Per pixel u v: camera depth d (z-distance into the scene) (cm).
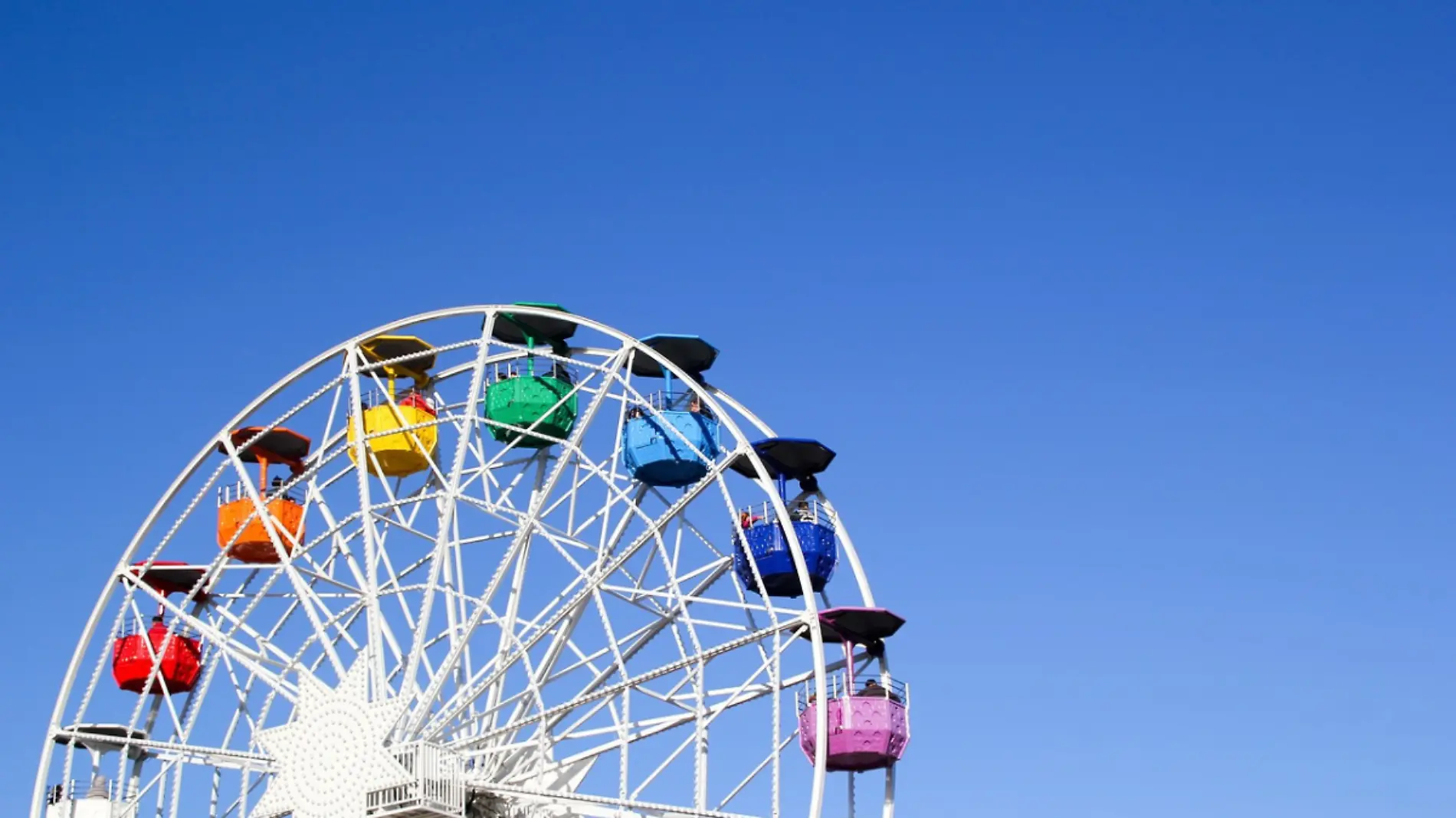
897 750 4481
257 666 4534
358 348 4781
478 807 4288
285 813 4341
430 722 4409
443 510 4459
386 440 4922
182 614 4666
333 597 4706
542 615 4606
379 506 4544
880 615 4484
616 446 4809
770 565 4678
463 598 4484
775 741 4103
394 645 4538
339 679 4384
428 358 5022
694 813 4075
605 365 4688
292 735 4403
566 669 4581
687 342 4831
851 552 4781
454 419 4591
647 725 4466
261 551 5084
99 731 4703
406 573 4925
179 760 4594
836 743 4441
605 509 4647
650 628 4719
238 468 4731
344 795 4253
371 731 4272
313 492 4762
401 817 4206
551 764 4481
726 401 4950
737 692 4422
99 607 4756
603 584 4525
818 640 4212
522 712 4572
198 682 5038
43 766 4616
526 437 4931
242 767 4472
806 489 4931
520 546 4484
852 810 4519
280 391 4847
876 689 4525
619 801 4122
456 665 4344
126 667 4966
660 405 4878
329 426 4925
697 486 4434
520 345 5041
